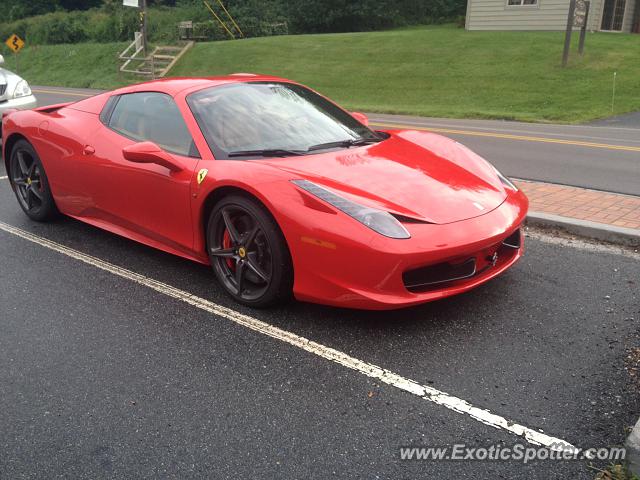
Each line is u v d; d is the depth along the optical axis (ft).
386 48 73.05
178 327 10.34
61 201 15.15
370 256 9.06
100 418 7.91
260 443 7.34
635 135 33.83
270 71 70.85
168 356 9.41
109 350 9.62
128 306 11.19
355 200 9.59
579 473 6.72
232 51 81.20
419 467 6.88
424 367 8.92
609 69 54.13
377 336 9.85
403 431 7.52
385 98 56.70
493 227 9.86
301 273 9.80
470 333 9.91
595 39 66.13
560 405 7.95
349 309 10.83
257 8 104.37
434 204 9.93
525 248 13.88
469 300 11.14
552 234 14.83
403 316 10.53
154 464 7.03
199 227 11.46
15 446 7.39
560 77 54.03
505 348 9.43
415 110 47.98
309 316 10.60
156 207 12.27
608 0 75.00
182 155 11.69
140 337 10.02
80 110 14.96
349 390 8.40
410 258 9.02
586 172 22.21
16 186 16.49
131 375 8.89
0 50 106.42
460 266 9.84
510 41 67.87
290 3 112.37
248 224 10.69
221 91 12.63
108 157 13.21
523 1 74.84
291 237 9.66
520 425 7.57
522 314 10.57
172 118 12.30
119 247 14.42
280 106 12.71
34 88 72.79
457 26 91.81
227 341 9.83
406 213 9.53
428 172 11.01
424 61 65.57
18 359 9.39
